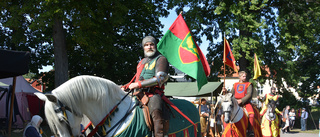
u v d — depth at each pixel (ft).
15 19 48.19
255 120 25.30
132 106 12.93
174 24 16.16
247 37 64.18
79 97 11.53
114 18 53.16
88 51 61.41
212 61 77.56
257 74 31.30
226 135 23.31
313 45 77.41
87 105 11.80
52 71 80.59
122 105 12.75
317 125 83.20
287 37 65.36
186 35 16.10
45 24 45.91
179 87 51.34
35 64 80.43
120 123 12.31
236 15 61.41
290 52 68.85
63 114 10.93
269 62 72.23
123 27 73.26
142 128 12.53
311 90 101.04
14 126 55.57
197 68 15.62
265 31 72.43
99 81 12.17
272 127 38.86
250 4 64.13
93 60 63.31
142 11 73.26
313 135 58.85
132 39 73.46
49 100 10.78
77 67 75.25
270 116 38.06
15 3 51.57
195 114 15.96
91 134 12.17
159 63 13.16
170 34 15.98
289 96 75.61
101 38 54.44
